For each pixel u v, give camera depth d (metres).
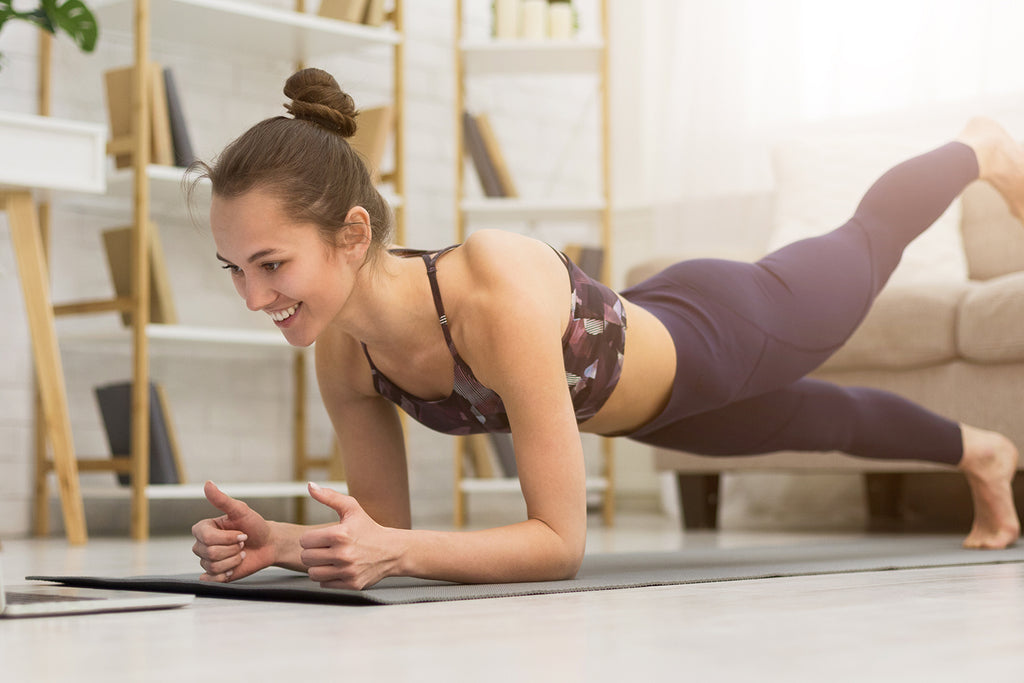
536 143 4.78
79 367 3.54
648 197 4.86
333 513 4.09
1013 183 2.16
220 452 3.85
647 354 1.62
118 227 3.48
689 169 4.50
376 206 1.36
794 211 3.85
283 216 1.25
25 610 1.10
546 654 0.84
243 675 0.76
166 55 3.76
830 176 3.86
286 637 0.94
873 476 3.94
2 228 3.38
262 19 3.48
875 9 4.20
